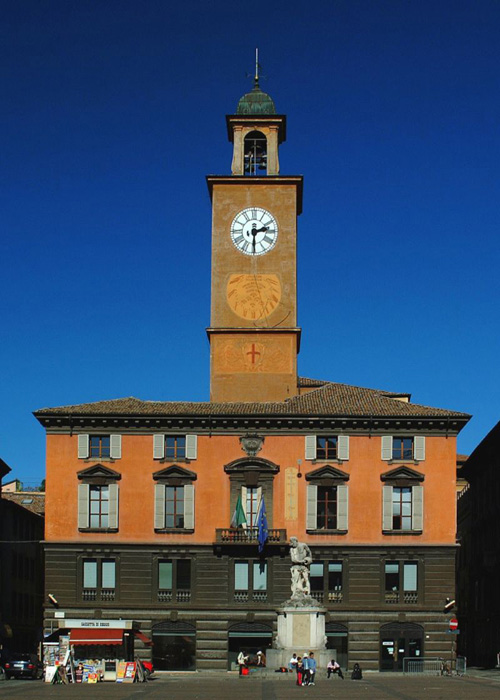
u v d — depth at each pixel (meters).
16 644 111.62
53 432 89.62
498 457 99.94
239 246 98.44
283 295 97.44
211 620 86.38
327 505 88.50
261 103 101.81
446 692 57.88
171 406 91.75
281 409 90.25
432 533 87.62
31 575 120.19
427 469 88.62
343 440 89.00
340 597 86.75
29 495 129.50
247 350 96.50
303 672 65.12
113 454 89.12
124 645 78.25
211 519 88.19
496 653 98.12
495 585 99.56
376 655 85.75
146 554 87.62
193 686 65.12
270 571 86.94
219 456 89.19
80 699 52.28
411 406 91.12
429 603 86.50
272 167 100.44
